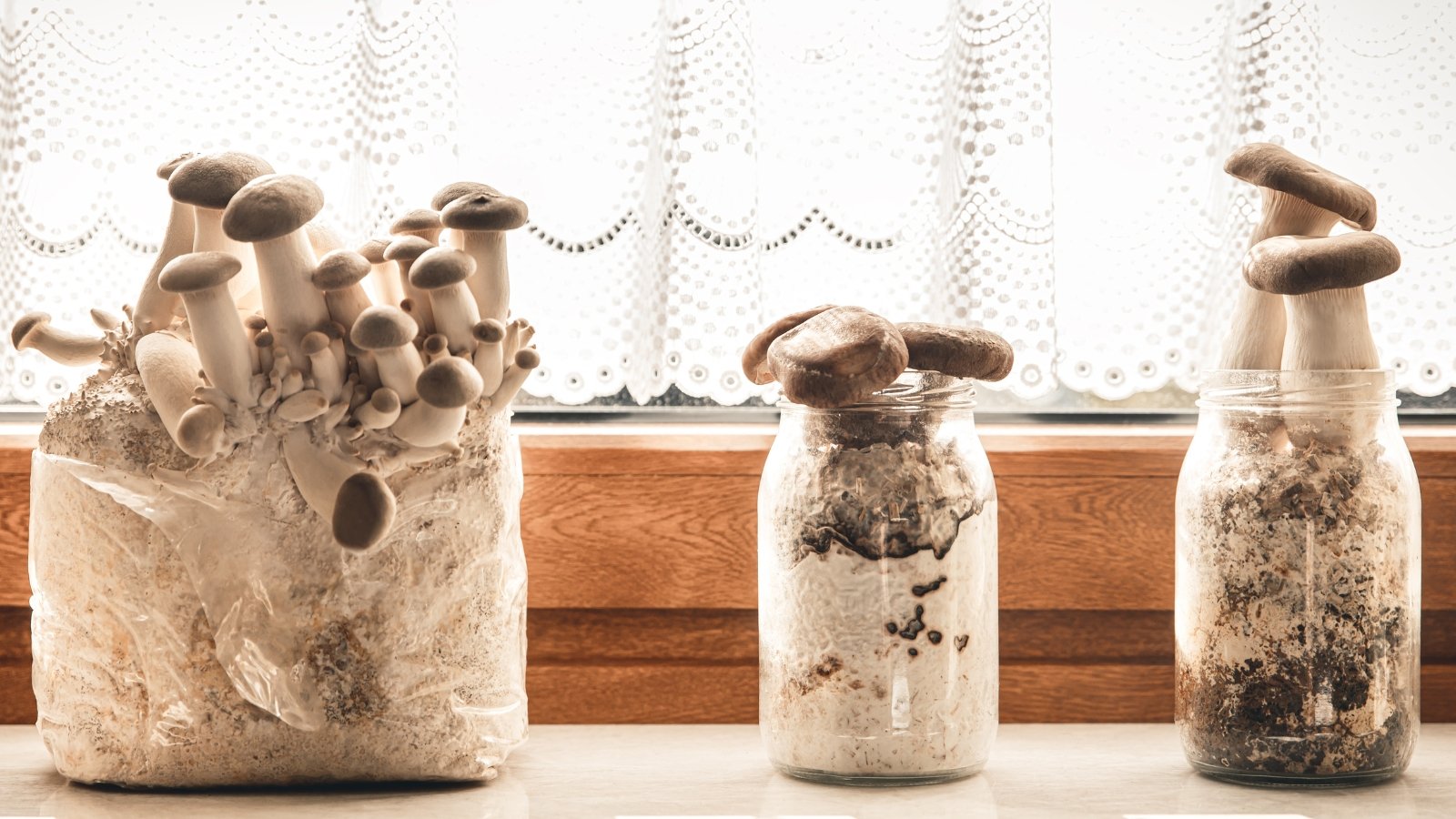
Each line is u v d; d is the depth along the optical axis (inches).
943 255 50.2
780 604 44.9
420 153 49.6
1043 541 49.4
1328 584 43.6
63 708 43.5
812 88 50.6
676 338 49.8
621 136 50.1
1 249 49.9
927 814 42.7
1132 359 50.8
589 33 50.1
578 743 47.9
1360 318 44.2
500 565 44.2
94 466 42.4
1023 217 49.6
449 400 41.4
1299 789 44.1
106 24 50.0
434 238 44.4
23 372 49.9
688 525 49.4
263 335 42.1
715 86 49.7
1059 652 49.9
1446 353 50.3
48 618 43.5
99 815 42.3
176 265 41.1
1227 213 50.4
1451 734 48.2
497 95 50.0
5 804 42.9
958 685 44.4
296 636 42.9
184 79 50.1
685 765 46.1
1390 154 50.4
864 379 42.6
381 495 41.4
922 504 44.1
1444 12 50.3
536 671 49.5
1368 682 43.7
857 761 44.1
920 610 44.1
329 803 43.1
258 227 40.9
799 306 50.8
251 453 42.4
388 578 43.1
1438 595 49.1
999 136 49.6
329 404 42.4
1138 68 50.6
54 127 50.0
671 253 49.8
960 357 43.8
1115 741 48.0
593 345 50.2
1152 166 50.7
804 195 50.8
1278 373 43.7
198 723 42.9
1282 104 49.8
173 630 42.9
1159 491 49.4
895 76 50.5
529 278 50.1
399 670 43.2
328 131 50.3
